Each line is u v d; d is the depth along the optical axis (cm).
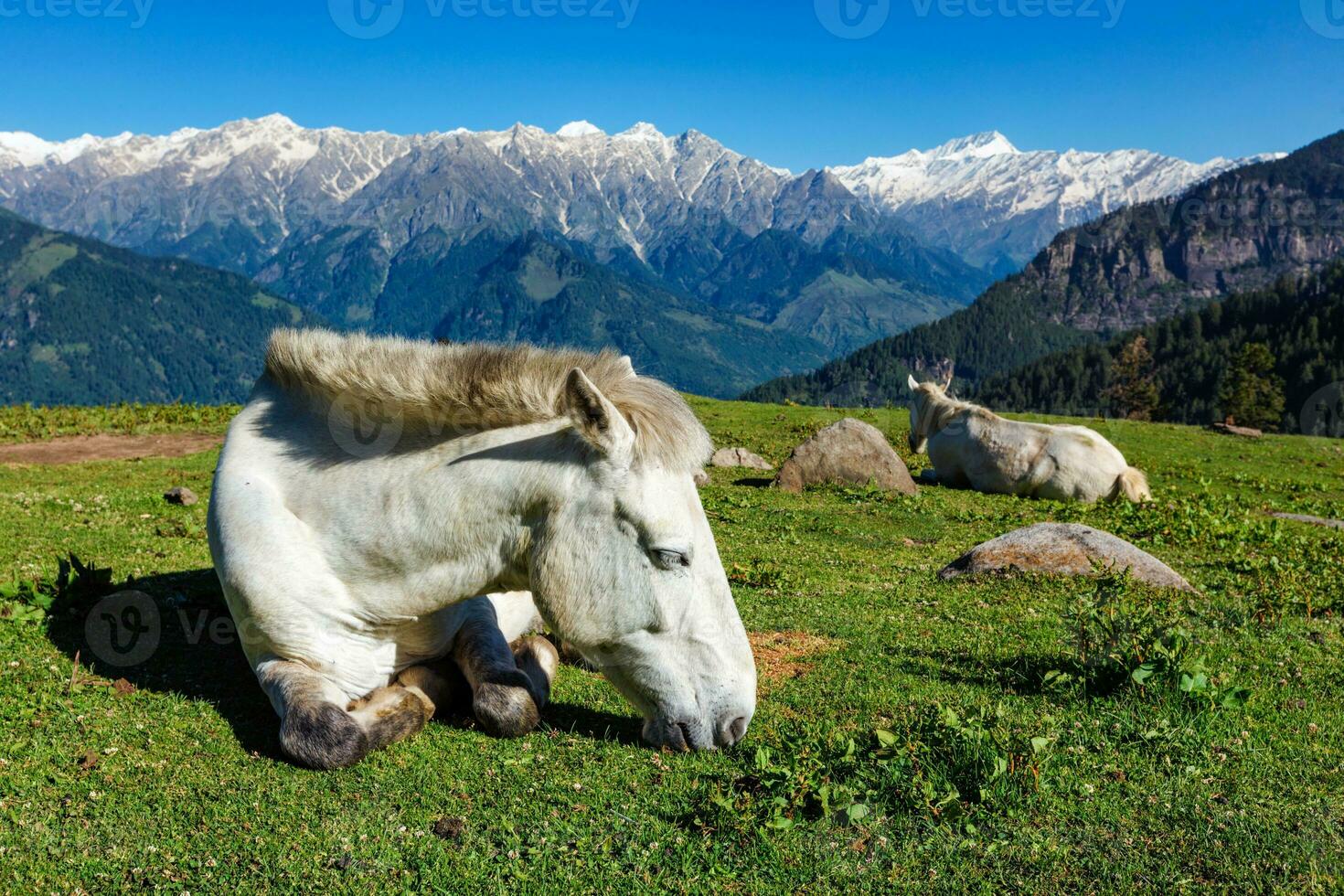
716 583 483
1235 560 1194
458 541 479
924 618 834
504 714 504
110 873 385
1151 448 3094
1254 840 410
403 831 417
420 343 514
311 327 553
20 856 393
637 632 472
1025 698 610
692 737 482
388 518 484
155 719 539
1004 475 1873
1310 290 17112
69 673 607
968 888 376
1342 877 379
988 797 436
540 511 468
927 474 2072
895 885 378
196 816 429
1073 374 17188
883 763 462
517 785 462
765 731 540
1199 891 373
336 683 508
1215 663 693
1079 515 1633
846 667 681
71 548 992
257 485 515
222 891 374
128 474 1702
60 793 449
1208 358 15925
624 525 459
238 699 572
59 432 2284
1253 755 509
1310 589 989
